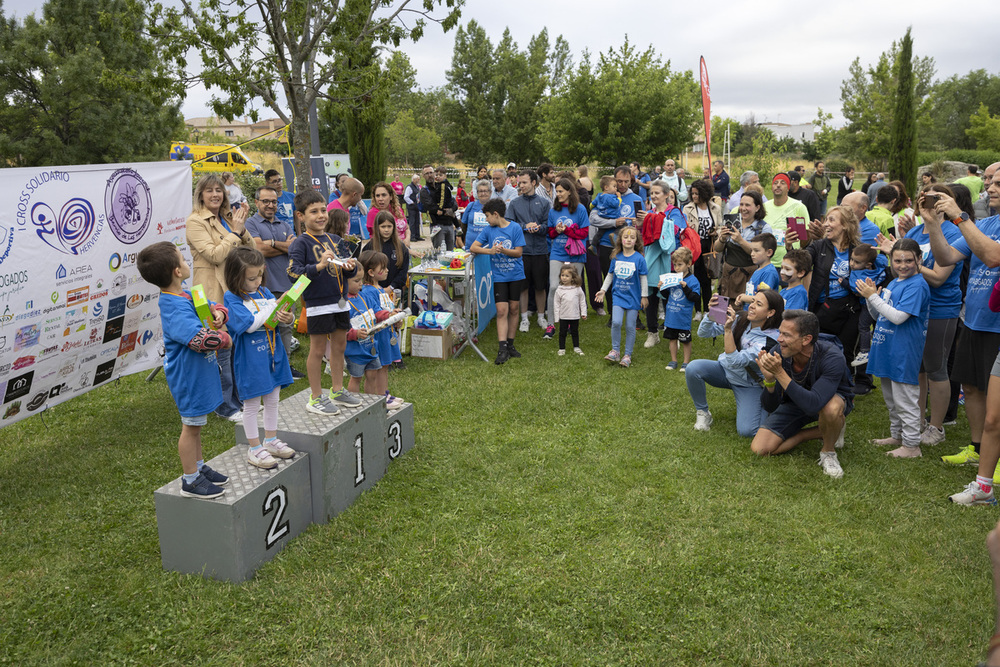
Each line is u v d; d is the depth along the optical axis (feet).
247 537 11.33
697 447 16.80
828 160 158.51
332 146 134.62
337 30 30.35
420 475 15.34
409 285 26.53
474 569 11.57
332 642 9.80
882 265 18.95
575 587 11.06
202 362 11.16
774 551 12.08
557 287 26.96
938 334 16.06
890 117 140.87
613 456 16.33
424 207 37.14
